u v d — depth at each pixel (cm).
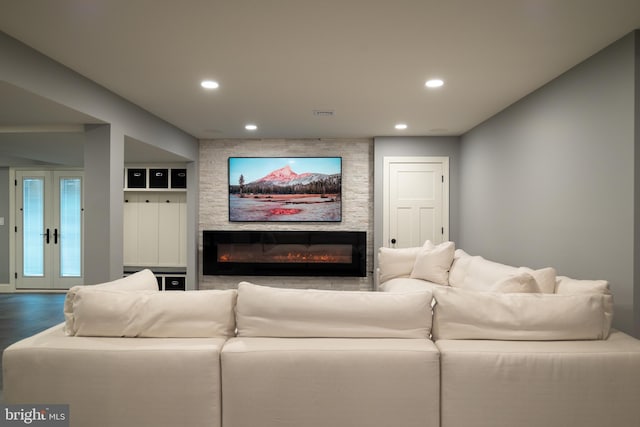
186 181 625
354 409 167
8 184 716
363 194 621
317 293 185
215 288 634
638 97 252
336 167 618
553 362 166
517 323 180
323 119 492
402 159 603
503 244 444
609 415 167
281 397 167
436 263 437
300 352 167
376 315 179
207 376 167
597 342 179
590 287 206
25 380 167
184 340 178
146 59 298
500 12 228
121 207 394
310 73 328
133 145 466
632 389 166
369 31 252
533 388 166
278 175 623
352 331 179
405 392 167
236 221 629
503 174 444
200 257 636
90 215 377
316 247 614
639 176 253
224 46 275
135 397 167
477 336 181
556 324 180
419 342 175
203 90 374
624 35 259
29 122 371
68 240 714
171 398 167
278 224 628
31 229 714
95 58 296
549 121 350
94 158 377
